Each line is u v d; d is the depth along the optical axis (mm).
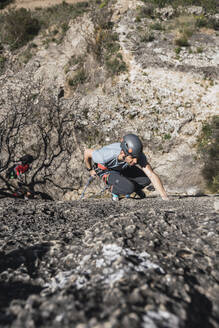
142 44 13547
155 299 996
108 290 1080
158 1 16500
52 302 1017
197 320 941
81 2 20984
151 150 10602
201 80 11891
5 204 3881
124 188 3770
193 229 1720
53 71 13648
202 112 10945
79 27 15781
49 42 16141
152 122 10812
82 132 11070
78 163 10578
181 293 1067
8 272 1372
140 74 12055
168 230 1694
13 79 13383
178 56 12781
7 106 11711
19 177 7742
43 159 10781
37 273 1373
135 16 15734
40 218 2697
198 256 1383
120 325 845
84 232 1922
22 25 17047
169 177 10281
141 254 1369
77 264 1398
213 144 10172
